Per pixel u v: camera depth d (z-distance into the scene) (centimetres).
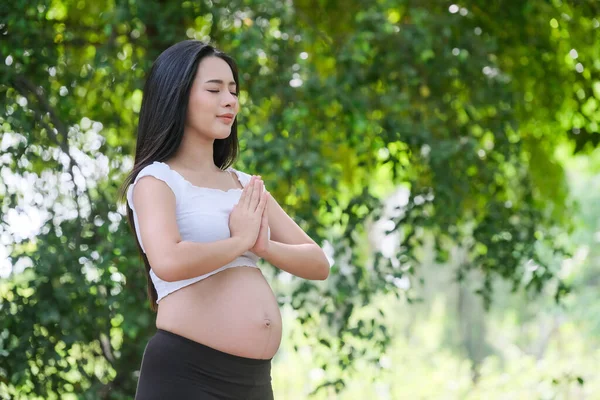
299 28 788
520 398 1221
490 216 877
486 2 943
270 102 782
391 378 1214
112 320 719
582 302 2653
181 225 356
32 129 716
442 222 833
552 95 1001
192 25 830
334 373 805
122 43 791
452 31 913
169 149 367
